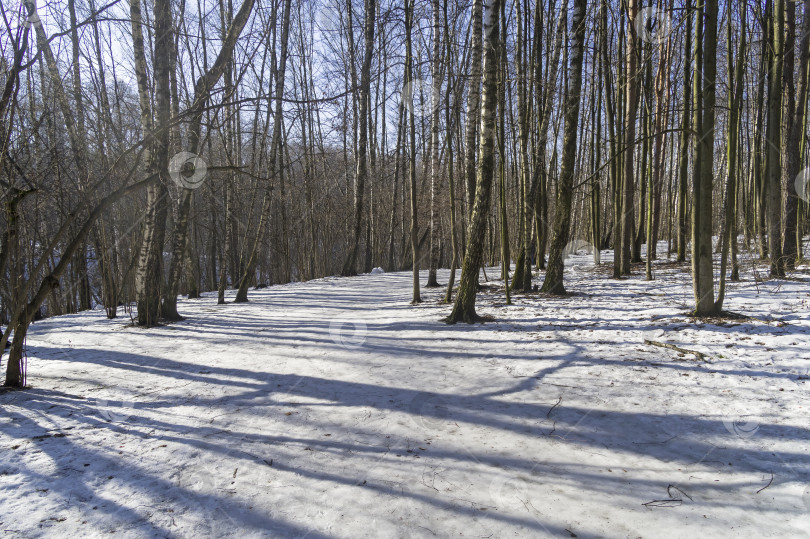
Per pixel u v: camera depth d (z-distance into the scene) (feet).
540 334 20.49
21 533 7.49
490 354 18.03
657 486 8.81
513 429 11.41
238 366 17.65
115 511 8.17
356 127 69.62
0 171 15.28
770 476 8.96
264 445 10.82
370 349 19.69
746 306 22.41
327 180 70.23
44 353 20.15
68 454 10.34
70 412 12.93
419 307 30.27
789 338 16.80
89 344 22.03
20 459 10.06
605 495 8.55
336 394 14.19
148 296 26.99
